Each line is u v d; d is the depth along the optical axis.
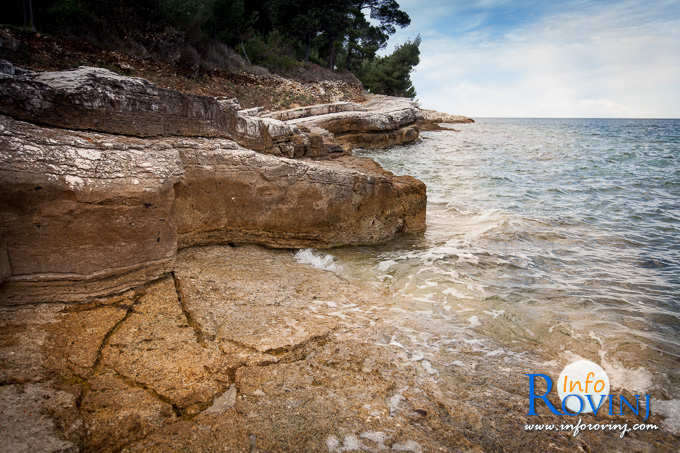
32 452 2.01
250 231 5.67
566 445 2.54
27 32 13.16
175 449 2.23
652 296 5.03
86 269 3.53
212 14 24.92
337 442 2.38
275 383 2.85
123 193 3.67
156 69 17.50
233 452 2.25
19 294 3.31
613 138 33.59
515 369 3.36
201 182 4.98
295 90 25.56
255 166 5.42
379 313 4.22
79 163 3.47
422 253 6.41
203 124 5.23
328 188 6.18
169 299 3.80
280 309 3.98
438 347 3.61
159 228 3.98
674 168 15.80
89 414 2.38
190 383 2.76
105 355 2.92
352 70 45.88
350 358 3.24
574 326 4.20
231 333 3.40
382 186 6.85
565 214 9.11
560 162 17.23
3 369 2.57
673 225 8.38
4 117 3.30
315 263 5.75
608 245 7.10
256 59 29.34
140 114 4.41
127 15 19.19
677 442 2.66
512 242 7.09
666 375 3.40
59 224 3.38
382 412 2.65
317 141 8.87
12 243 3.20
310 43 37.56
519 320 4.28
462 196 10.75
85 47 14.89
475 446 2.45
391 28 42.38
